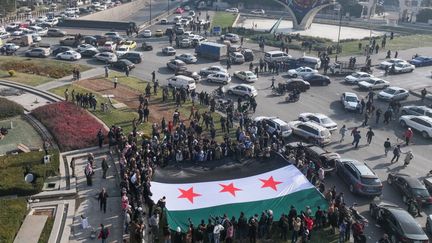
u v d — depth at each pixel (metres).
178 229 29.34
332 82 70.19
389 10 175.50
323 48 89.12
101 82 64.31
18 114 49.69
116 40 90.69
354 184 37.22
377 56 86.81
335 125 50.47
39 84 61.19
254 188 34.06
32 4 144.38
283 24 127.38
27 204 32.53
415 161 44.41
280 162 37.78
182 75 66.25
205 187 34.00
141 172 34.91
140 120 50.16
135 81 66.00
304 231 29.86
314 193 33.47
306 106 58.75
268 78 70.81
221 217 30.78
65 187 35.81
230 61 79.12
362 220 31.95
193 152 39.81
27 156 38.59
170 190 33.44
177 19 123.38
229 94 62.12
